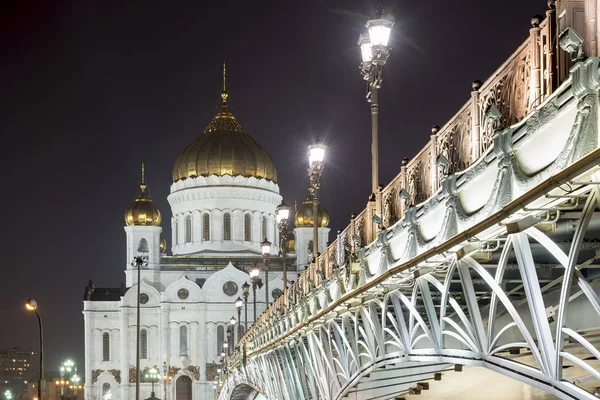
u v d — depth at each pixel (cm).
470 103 1530
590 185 1114
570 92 1120
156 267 15100
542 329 1240
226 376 9688
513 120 1348
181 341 14838
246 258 15225
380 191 2328
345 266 2566
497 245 1505
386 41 2436
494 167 1365
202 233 15562
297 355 3872
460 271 1518
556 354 1199
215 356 14775
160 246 16388
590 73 1058
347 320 2709
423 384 2888
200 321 14800
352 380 2669
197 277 15175
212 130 16162
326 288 2925
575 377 1538
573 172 1073
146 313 14800
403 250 1942
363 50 2519
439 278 1895
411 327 1955
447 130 1680
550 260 1791
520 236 1266
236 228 15512
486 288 2244
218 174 15625
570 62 1184
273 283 14862
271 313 4950
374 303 2311
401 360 2058
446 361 1709
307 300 3359
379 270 2127
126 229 15200
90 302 14838
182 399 14838
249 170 15750
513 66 1359
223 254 15438
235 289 14975
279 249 15612
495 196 1327
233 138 15962
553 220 1288
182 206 15788
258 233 15650
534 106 1251
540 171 1195
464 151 1573
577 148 1090
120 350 14675
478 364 1527
